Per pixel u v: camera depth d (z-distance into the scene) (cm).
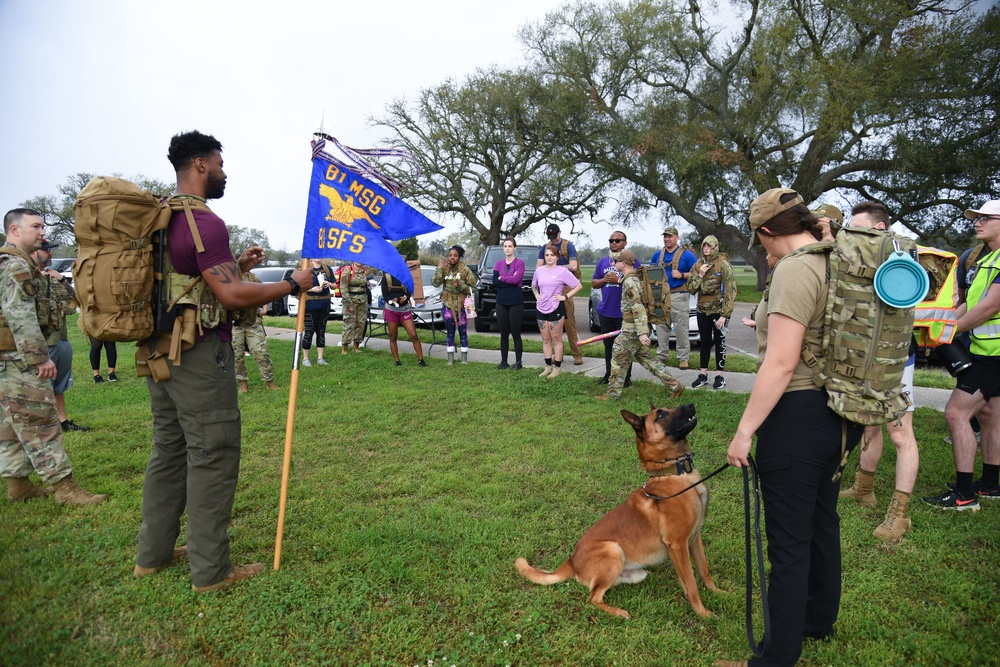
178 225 283
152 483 316
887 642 264
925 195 2253
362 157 366
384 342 1223
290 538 368
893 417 217
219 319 293
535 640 270
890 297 210
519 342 870
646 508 300
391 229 369
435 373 863
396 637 271
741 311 1991
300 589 307
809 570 246
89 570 325
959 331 383
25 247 411
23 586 309
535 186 3036
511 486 444
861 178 2512
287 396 736
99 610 291
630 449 520
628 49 2797
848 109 2117
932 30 2017
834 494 251
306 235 347
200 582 303
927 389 699
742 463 224
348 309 1064
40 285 486
